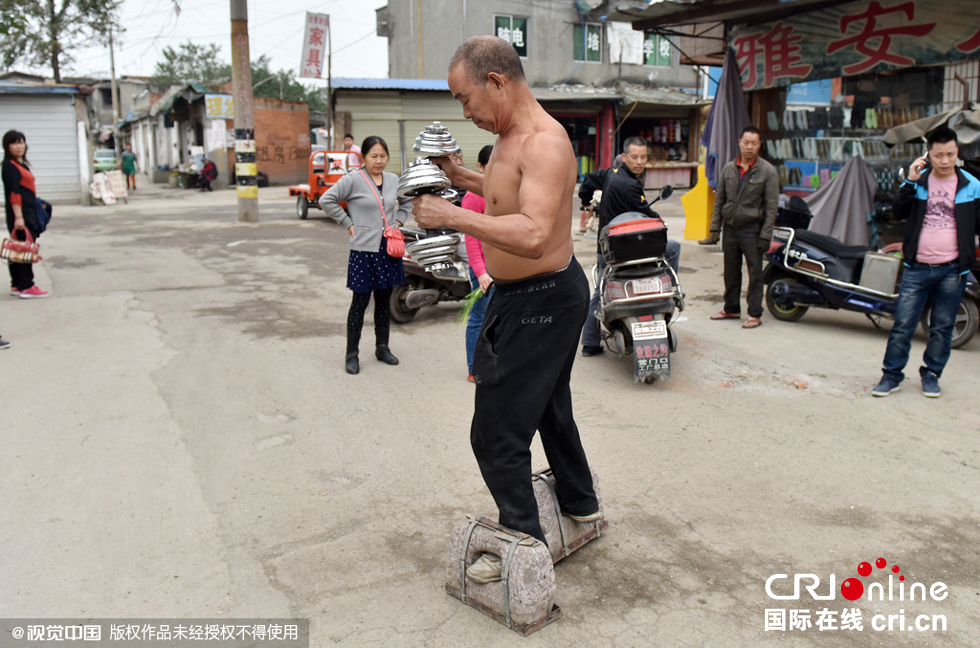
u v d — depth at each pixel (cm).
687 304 745
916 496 345
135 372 516
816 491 349
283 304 742
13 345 577
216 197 2281
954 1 757
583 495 288
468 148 2272
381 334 542
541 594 246
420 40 2380
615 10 906
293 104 2933
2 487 345
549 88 2361
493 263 250
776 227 673
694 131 2567
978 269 574
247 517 322
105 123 4669
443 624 252
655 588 273
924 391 479
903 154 839
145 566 284
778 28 941
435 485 354
